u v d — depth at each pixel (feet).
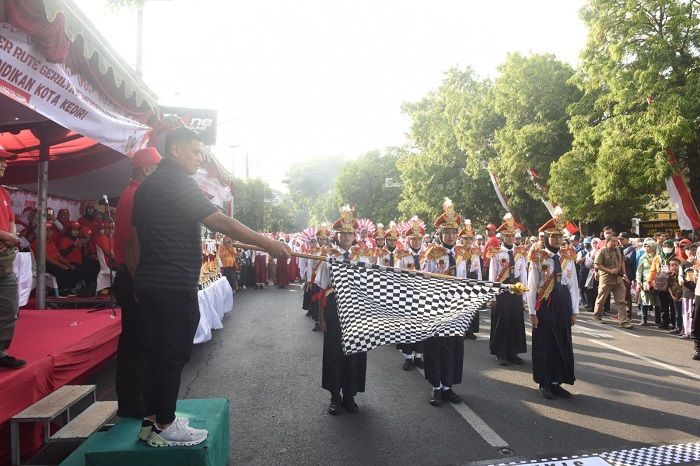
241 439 15.52
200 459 10.20
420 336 13.75
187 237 10.23
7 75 13.97
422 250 27.53
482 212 99.55
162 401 10.13
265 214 185.47
